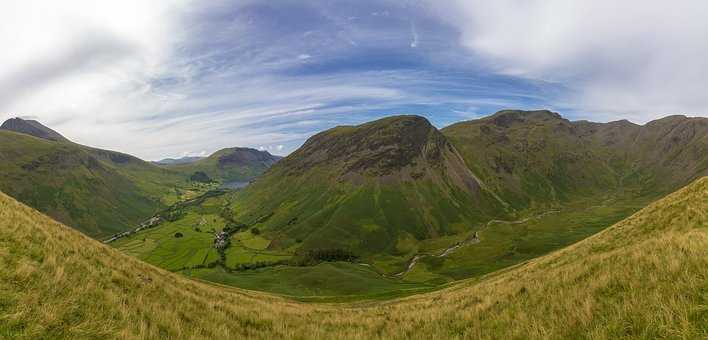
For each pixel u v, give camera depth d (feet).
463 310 55.47
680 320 25.20
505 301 51.08
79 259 54.39
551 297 42.60
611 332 28.04
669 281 31.37
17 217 61.36
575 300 37.58
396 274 635.25
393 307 85.76
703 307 25.38
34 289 35.99
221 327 47.34
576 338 30.19
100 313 36.47
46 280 39.06
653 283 32.42
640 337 25.85
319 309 101.60
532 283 55.01
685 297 27.53
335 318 73.05
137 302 44.73
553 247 627.46
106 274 52.80
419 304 83.87
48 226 70.44
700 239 40.34
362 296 263.49
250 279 469.16
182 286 78.02
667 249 40.09
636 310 28.60
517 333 36.32
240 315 58.90
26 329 29.12
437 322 53.21
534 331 34.30
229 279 460.55
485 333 40.93
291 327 60.34
